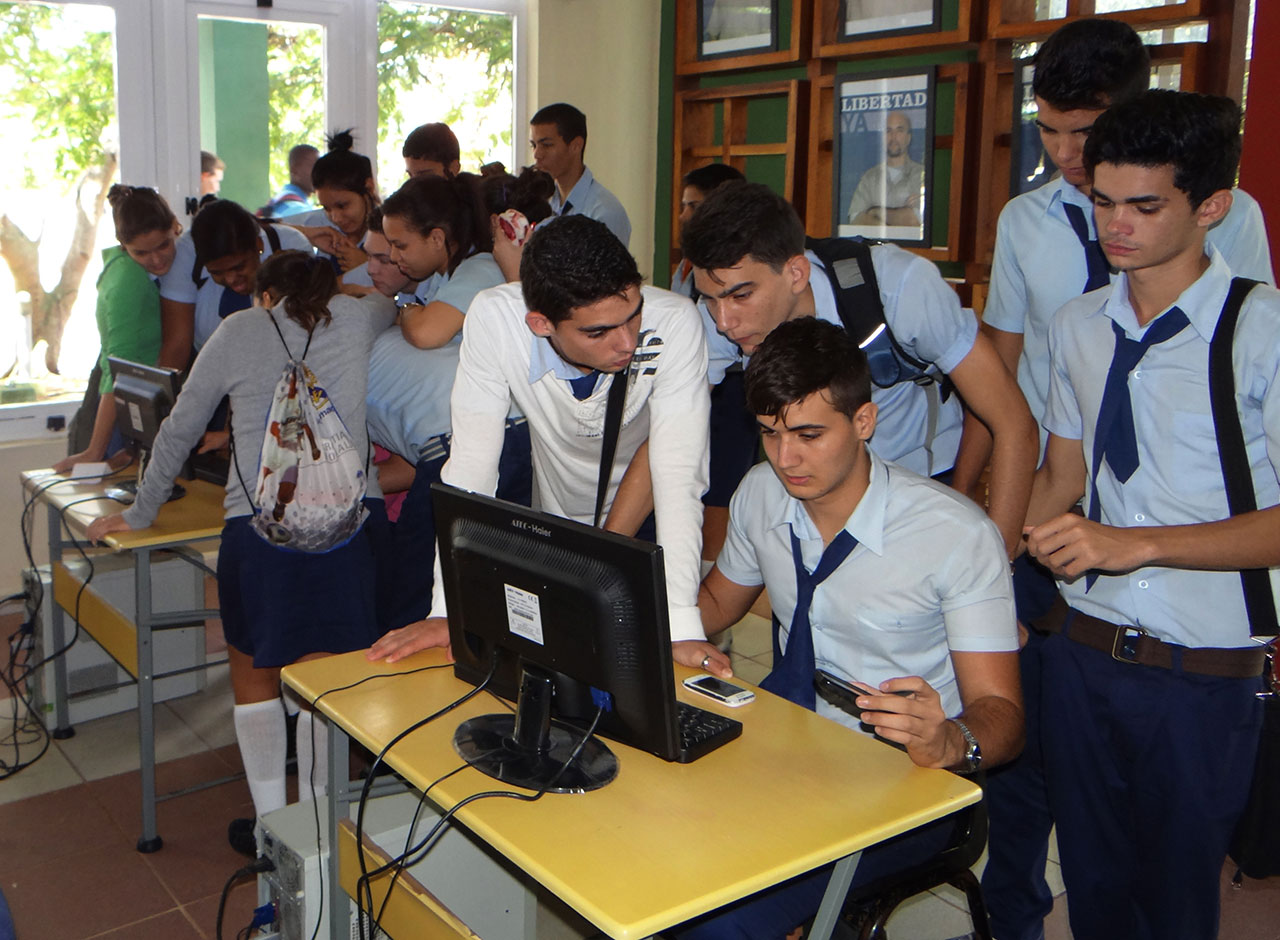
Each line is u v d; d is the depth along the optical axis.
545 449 2.34
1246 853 2.32
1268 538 1.68
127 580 3.60
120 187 3.66
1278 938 2.59
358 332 2.71
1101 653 1.91
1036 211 2.31
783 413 1.74
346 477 2.66
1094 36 2.04
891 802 1.56
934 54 4.04
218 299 3.74
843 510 1.89
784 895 1.76
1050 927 2.63
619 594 1.54
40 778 3.29
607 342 1.82
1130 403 1.85
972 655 1.81
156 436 2.87
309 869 2.10
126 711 3.74
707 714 1.77
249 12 4.98
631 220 5.46
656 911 1.31
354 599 2.70
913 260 2.12
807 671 1.94
